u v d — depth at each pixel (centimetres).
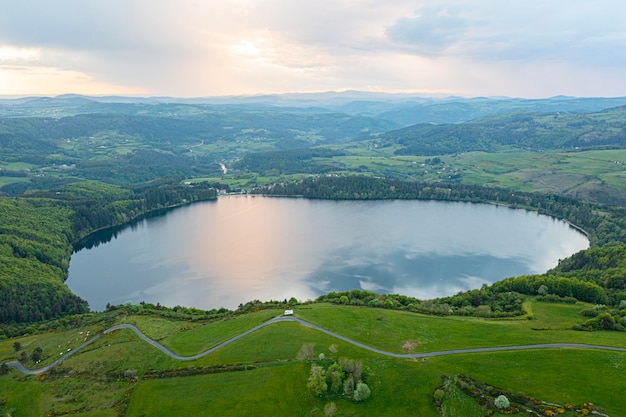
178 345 17200
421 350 14888
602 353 13600
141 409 13362
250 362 15050
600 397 11556
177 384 14350
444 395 12419
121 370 15662
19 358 17200
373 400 12744
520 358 13662
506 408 11519
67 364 16300
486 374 13062
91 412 13588
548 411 11156
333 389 13225
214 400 13350
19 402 14475
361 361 14100
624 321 15888
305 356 14712
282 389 13512
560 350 13975
